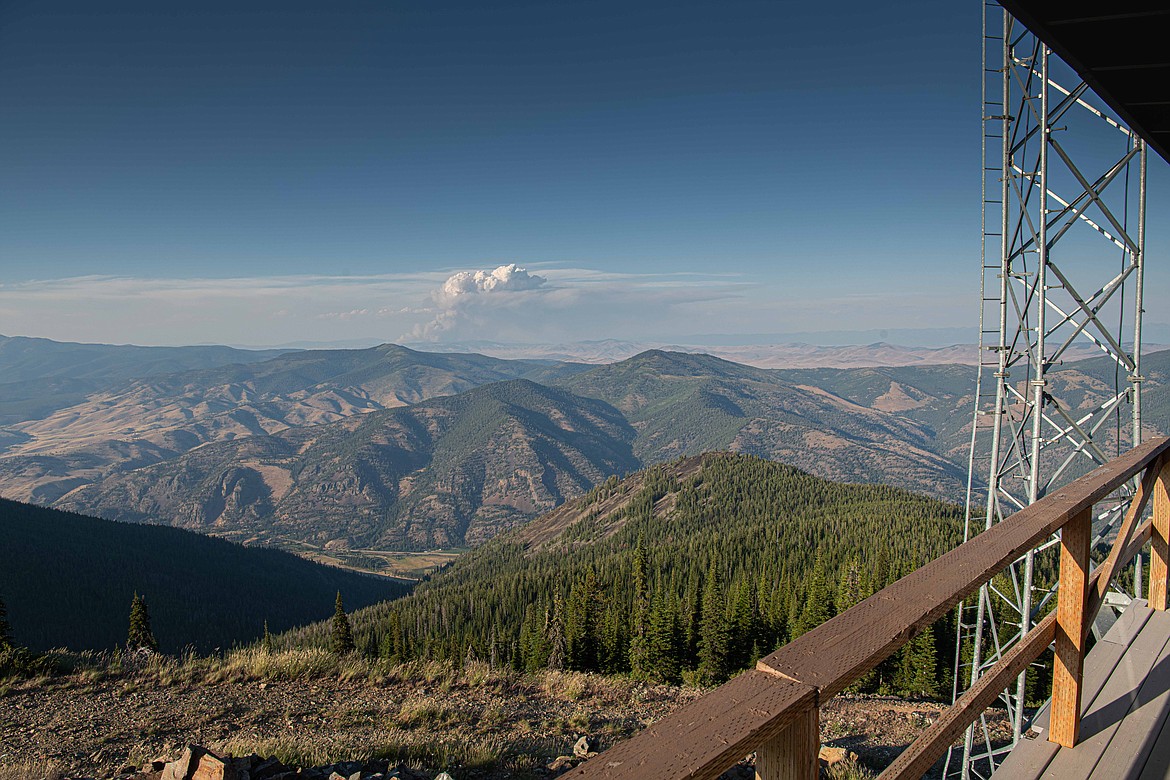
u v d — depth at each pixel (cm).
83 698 1075
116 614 12800
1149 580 478
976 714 242
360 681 1253
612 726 1066
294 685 1204
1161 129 460
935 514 11294
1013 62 907
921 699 1783
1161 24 311
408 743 874
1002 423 948
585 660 3984
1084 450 879
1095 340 876
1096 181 859
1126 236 846
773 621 4522
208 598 14825
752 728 119
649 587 6181
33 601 12350
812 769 139
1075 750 324
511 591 9012
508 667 1428
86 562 14612
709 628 3847
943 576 199
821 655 149
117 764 817
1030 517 266
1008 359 943
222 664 1290
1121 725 342
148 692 1122
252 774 645
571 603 4175
